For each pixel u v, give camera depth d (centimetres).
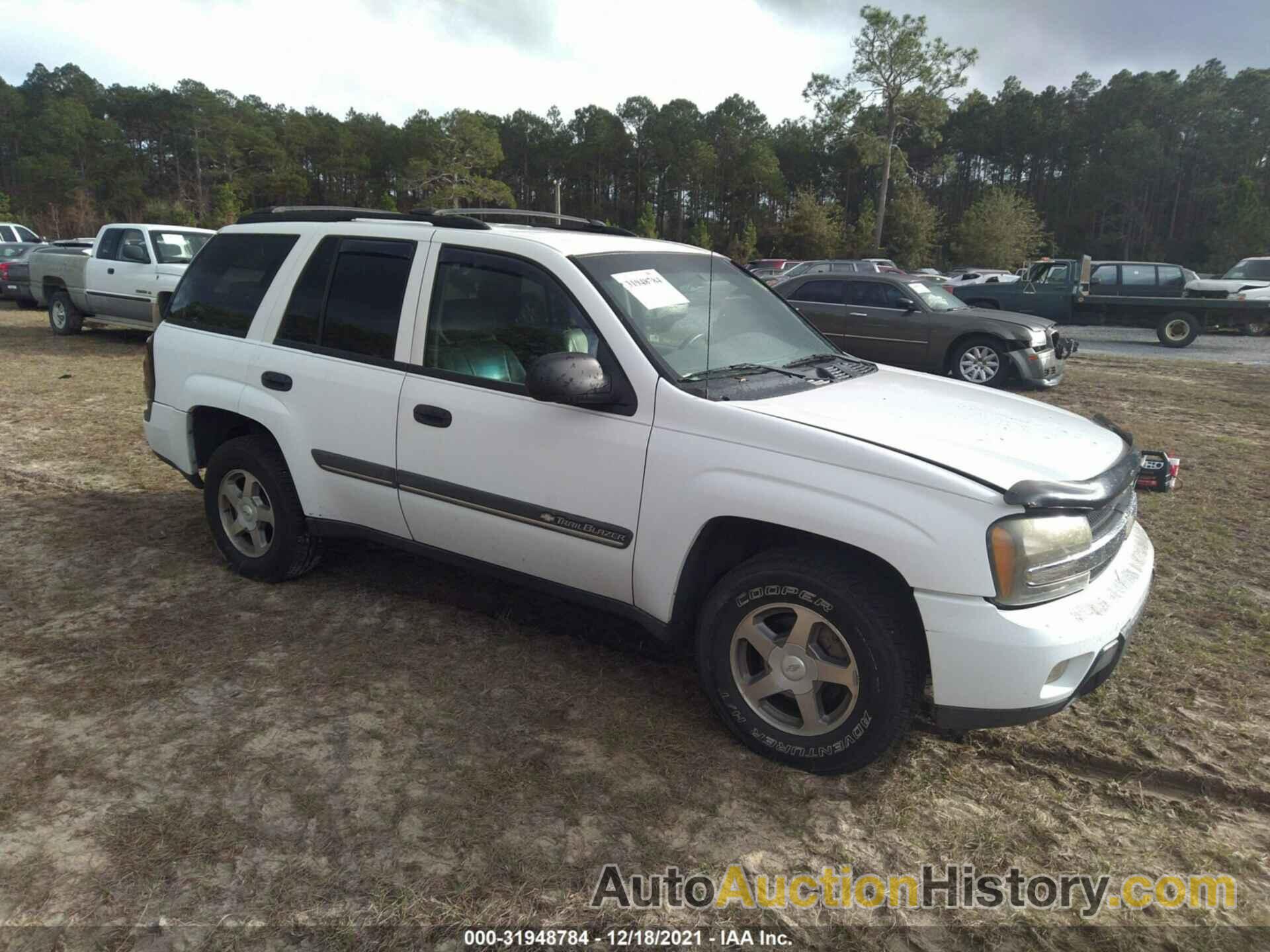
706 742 304
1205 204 8862
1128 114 9394
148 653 354
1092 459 292
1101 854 255
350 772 279
